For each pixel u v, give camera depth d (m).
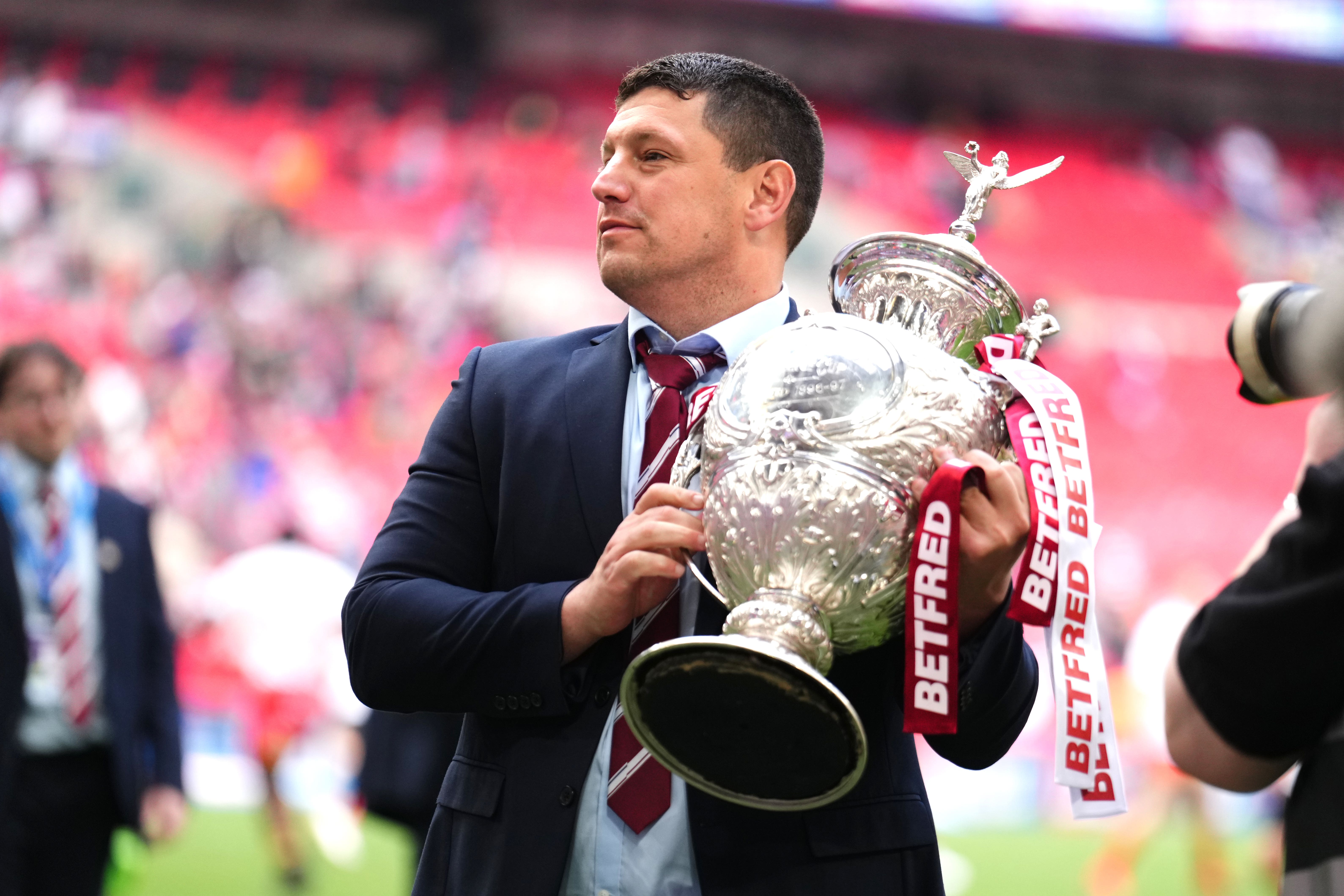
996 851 13.38
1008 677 2.56
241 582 11.49
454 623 2.63
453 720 6.33
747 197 2.93
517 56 34.00
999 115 35.75
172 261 28.09
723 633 2.39
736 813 2.54
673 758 2.35
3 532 5.79
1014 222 33.22
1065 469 2.39
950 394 2.36
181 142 30.66
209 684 17.66
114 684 6.02
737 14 33.91
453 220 29.91
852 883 2.52
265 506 24.38
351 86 33.28
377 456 25.88
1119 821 14.80
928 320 2.68
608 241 2.90
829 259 31.59
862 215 32.56
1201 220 34.25
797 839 2.53
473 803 2.70
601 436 2.80
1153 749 12.28
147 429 25.02
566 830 2.56
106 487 6.39
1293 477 29.33
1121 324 31.38
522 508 2.79
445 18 33.47
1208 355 31.14
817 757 2.23
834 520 2.26
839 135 34.31
